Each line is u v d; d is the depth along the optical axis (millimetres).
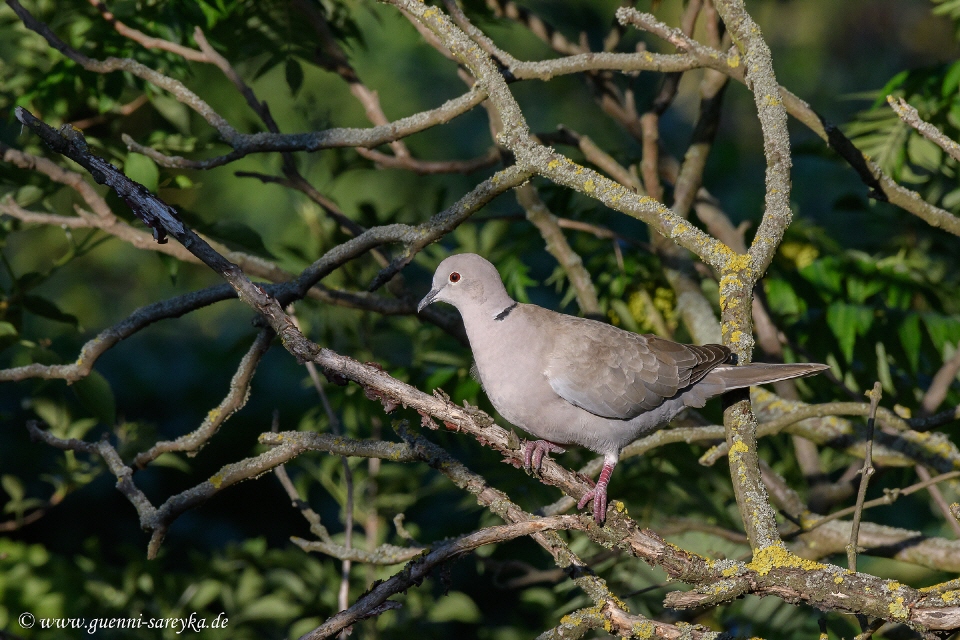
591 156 10922
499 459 10977
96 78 10273
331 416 9852
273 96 17000
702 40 17734
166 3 10141
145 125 12672
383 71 18594
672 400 7750
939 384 10680
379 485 11602
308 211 11633
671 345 7699
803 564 5383
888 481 13258
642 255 11688
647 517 10570
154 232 6586
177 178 10094
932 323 10227
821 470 10789
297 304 11531
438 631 11547
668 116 19812
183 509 7477
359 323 11859
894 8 19750
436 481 13039
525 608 11961
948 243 11922
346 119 17938
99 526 16891
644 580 10945
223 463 17406
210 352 18500
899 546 9156
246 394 7953
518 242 11234
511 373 7680
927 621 5133
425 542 12062
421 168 11648
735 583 5363
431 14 7953
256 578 11180
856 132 10898
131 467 8195
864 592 5246
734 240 11391
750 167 18688
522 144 7371
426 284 15258
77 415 12289
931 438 9375
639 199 6918
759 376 6750
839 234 13914
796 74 19828
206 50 10234
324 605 11195
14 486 10719
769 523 5734
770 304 10773
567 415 7738
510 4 11906
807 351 10898
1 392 16594
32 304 10164
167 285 18750
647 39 19172
